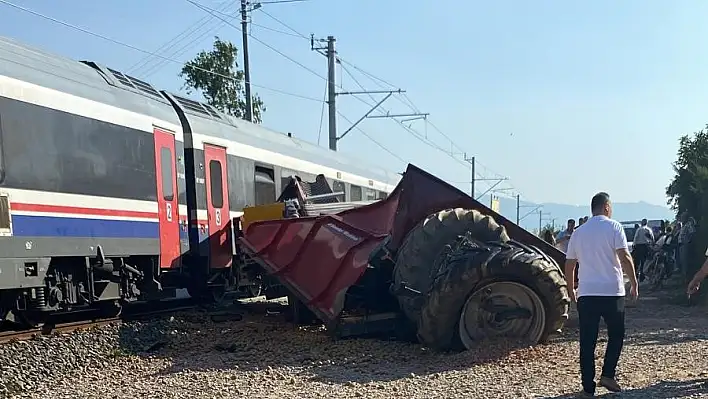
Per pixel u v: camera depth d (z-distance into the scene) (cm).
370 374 707
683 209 2177
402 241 892
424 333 784
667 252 1638
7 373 745
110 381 728
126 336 925
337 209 1216
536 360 734
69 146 983
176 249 1228
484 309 793
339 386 660
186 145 1298
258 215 1203
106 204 1049
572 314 1092
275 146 1652
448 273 771
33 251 909
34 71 948
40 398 671
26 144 909
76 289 1024
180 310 1240
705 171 1966
